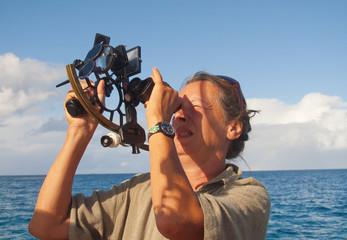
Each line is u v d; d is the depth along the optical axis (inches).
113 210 120.1
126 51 105.6
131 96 103.6
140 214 112.9
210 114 114.2
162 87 101.6
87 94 106.0
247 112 122.8
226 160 124.6
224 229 89.2
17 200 1494.8
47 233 113.7
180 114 114.0
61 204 114.6
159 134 95.1
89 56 106.0
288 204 1353.3
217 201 93.6
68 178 115.3
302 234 770.8
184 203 87.8
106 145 103.3
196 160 114.2
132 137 102.6
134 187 122.3
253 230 98.7
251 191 104.3
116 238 117.6
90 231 116.1
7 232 774.5
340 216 1021.8
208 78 117.9
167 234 88.0
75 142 116.2
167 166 91.2
